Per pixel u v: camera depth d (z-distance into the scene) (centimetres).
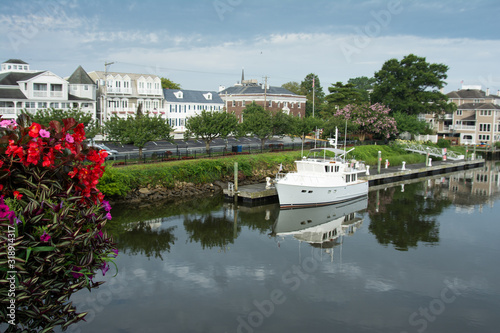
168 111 7062
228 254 2205
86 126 3894
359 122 6712
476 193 4156
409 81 7762
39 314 679
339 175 3478
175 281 1825
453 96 9419
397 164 5719
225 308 1582
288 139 7269
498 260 2158
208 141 4772
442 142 7606
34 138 680
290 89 11162
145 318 1486
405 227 2814
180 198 3569
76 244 710
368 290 1772
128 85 6588
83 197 747
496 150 7875
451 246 2389
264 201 3562
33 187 692
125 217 2912
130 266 1997
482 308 1628
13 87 5294
